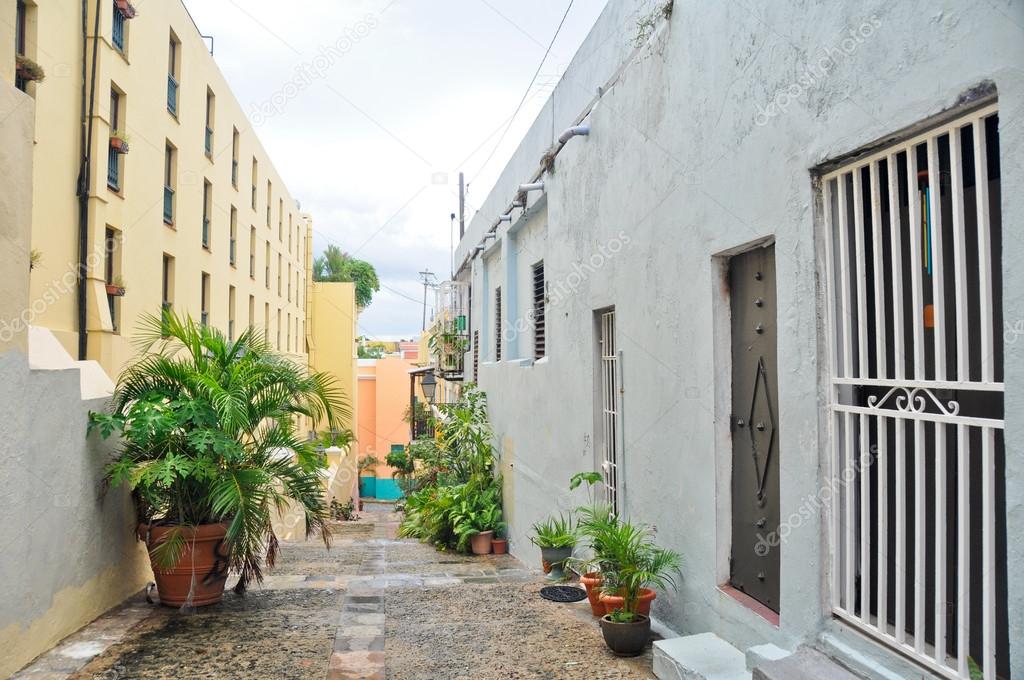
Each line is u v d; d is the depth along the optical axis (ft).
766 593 12.68
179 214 44.39
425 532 37.60
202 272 49.96
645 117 17.49
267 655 14.02
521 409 30.96
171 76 43.78
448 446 40.57
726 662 12.22
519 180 32.94
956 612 9.18
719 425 14.08
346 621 16.56
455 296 59.82
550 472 26.22
